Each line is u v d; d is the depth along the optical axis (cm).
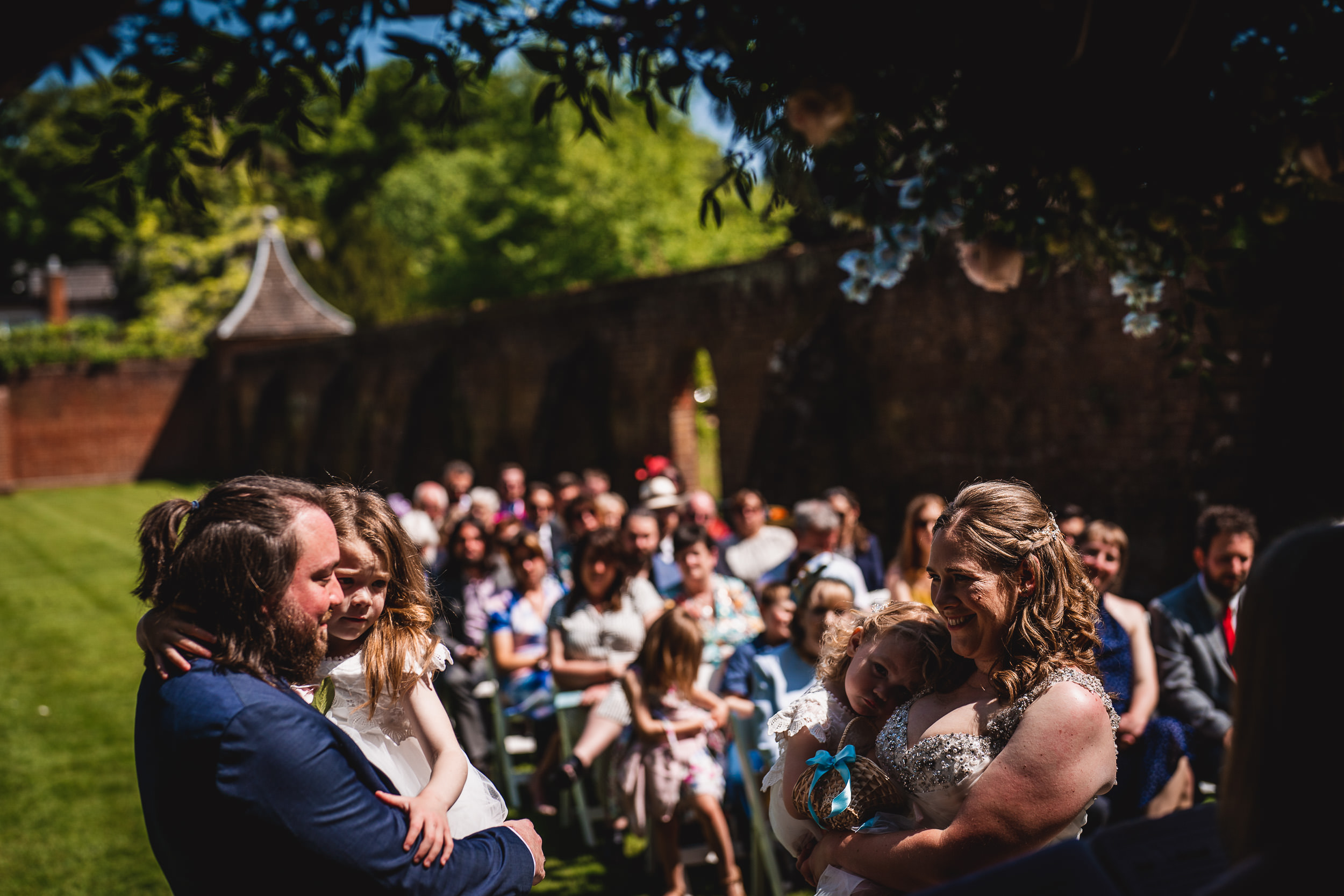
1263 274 264
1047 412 852
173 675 187
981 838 197
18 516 2472
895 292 1005
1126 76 216
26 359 3228
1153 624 483
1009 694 204
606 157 3338
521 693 635
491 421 1839
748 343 1215
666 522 830
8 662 1056
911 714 223
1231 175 224
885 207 280
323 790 181
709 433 2555
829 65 222
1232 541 458
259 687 185
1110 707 209
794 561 601
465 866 200
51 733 815
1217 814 130
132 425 3381
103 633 1178
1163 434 745
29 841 599
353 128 4581
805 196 274
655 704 508
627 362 1466
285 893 180
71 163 255
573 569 595
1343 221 255
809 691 252
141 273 4244
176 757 179
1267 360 591
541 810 627
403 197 4812
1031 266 286
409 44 240
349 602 230
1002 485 218
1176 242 254
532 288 3488
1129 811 437
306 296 3697
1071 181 240
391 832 188
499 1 248
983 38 218
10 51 151
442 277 3847
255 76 228
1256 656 117
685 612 512
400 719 245
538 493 938
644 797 508
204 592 187
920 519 543
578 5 239
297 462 2769
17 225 4384
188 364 3456
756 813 493
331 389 2483
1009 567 208
